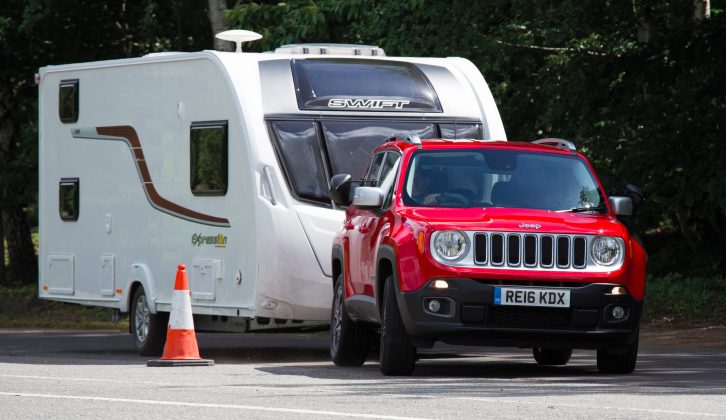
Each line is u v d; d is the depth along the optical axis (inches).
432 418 874.1
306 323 1669.5
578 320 1250.6
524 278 1242.6
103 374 1314.0
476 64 2684.5
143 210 1861.5
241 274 1668.3
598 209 1342.3
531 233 1254.9
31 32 3745.1
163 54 1827.0
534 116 2878.9
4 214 4124.0
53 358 1702.8
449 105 1761.8
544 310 1246.9
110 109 1932.8
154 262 1838.1
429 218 1274.6
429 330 1238.3
